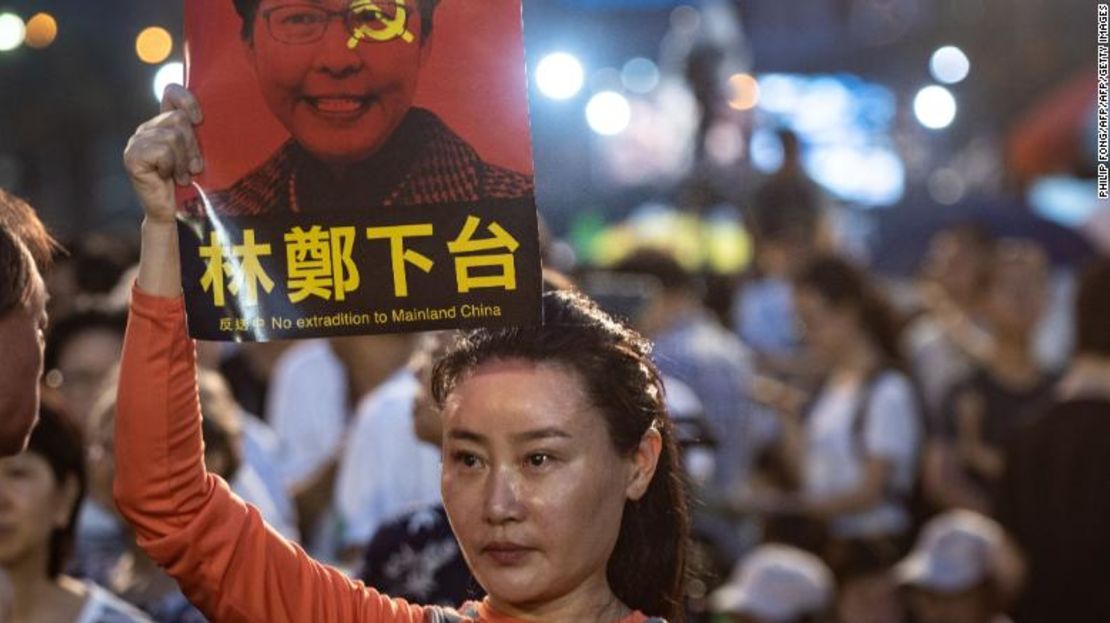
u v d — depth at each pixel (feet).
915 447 30.19
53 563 16.28
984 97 60.54
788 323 40.14
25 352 10.69
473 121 10.64
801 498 29.84
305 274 10.73
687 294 29.25
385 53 10.69
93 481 17.83
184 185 10.82
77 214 48.14
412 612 11.53
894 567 26.96
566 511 10.77
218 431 17.75
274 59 10.77
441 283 10.63
